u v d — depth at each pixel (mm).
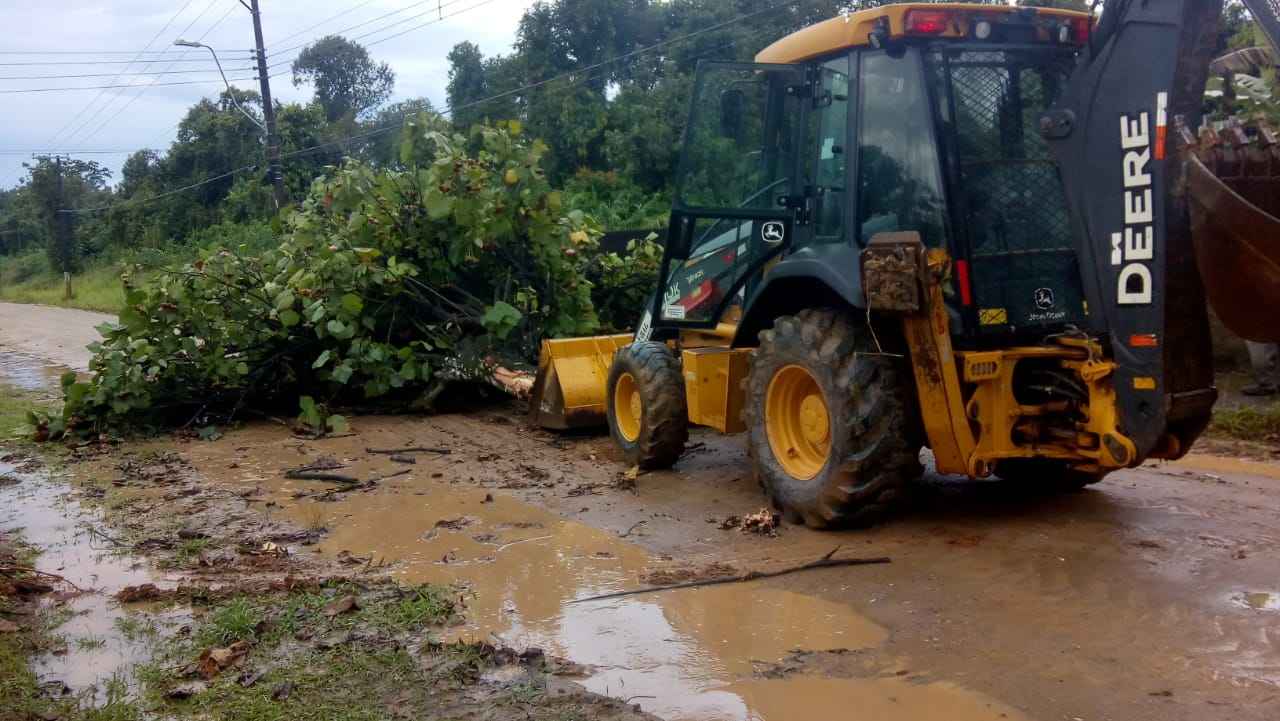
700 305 7879
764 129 7152
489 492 7504
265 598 5359
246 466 8555
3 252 64875
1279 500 6605
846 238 6281
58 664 4609
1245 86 6445
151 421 10125
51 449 9359
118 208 46656
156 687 4332
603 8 26766
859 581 5375
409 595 5352
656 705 4109
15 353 19281
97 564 6059
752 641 4699
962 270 5734
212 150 43125
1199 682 4082
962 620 4812
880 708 4008
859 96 6211
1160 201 5129
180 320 9938
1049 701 3994
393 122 34719
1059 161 5715
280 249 10688
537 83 26688
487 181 10516
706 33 24172
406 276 10406
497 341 10609
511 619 5051
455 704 4117
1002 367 5746
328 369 10508
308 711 4078
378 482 7898
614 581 5547
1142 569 5336
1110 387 5488
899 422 5879
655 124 24609
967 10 5812
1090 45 5477
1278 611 4742
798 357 6172
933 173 5785
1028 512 6441
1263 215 4352
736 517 6473
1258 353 9992
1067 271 5980
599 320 12000
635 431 8211
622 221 22172
